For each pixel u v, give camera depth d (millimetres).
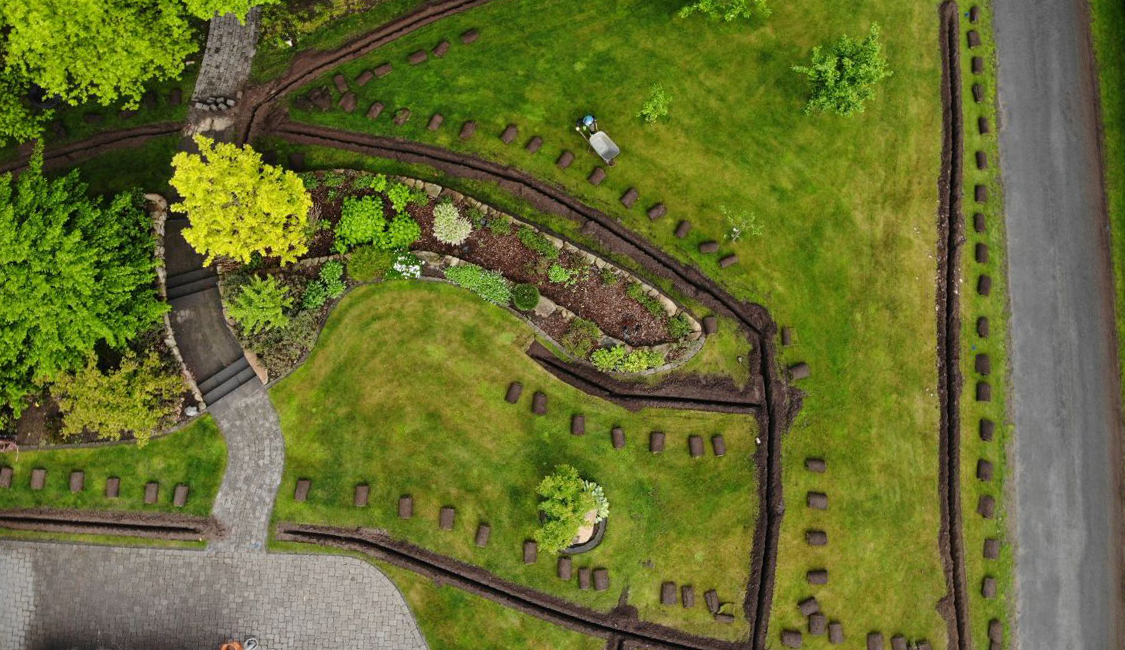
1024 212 33156
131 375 29562
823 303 32531
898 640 31531
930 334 32594
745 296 32469
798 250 32594
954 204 32844
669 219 32562
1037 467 32500
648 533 31875
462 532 31625
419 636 31688
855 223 32719
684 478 32031
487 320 32000
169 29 28875
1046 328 32844
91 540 31703
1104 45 33688
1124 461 32469
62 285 26125
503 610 31703
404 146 32656
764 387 32375
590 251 32438
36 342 26812
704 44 33031
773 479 31938
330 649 31578
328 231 31906
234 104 32594
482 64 32875
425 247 31922
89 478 31578
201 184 27516
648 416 32125
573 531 29812
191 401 31438
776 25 33188
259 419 31641
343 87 32719
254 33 32844
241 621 31562
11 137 32281
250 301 30562
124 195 28859
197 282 31781
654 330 32156
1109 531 32250
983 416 32500
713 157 32719
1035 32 33750
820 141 32812
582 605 31656
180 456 31578
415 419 31844
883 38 33344
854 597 31766
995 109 33500
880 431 32250
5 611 31688
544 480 30094
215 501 31594
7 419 30438
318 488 31594
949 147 33094
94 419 28719
